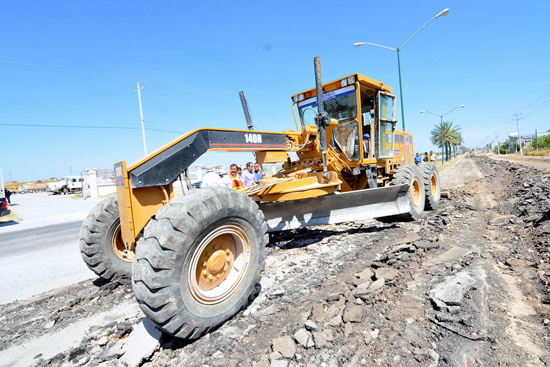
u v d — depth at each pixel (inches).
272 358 87.1
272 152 171.9
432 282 121.7
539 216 197.3
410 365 79.1
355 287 125.6
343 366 81.3
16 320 135.4
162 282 91.0
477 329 90.9
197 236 99.3
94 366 94.0
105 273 160.6
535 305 102.8
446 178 714.2
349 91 223.3
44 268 220.2
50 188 1846.7
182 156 121.9
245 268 117.8
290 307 116.8
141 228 113.1
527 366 76.4
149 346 96.8
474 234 192.1
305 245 202.5
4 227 528.4
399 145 297.1
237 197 113.2
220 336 103.5
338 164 229.1
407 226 227.5
